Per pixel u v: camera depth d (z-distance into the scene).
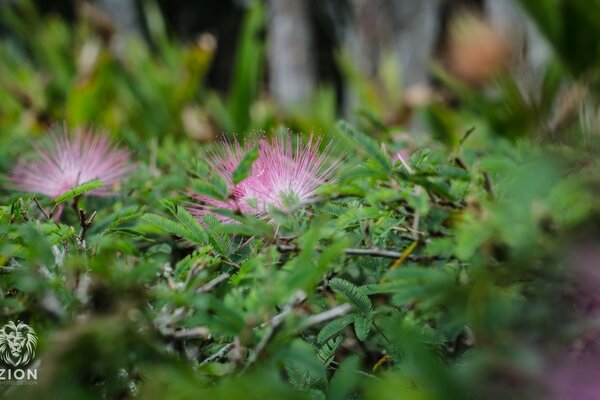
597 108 0.68
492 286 0.37
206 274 0.39
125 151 0.58
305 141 0.49
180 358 0.37
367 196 0.41
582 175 0.38
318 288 0.42
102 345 0.34
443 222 0.41
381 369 0.43
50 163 0.53
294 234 0.42
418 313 0.41
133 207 0.44
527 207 0.37
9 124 1.33
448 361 0.41
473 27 1.52
